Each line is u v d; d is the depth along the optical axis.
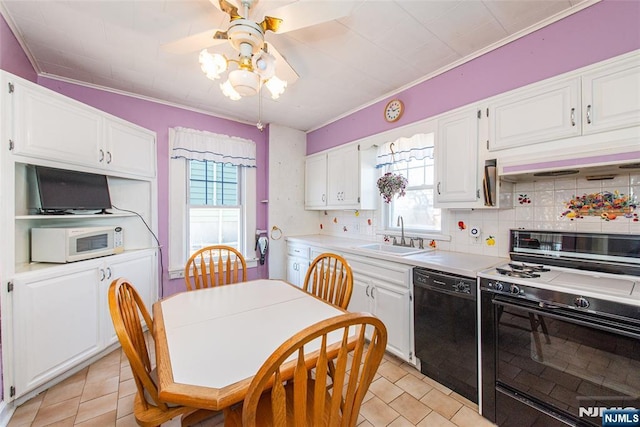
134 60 2.08
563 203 1.70
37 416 1.51
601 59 1.45
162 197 2.85
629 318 1.06
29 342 1.61
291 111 3.14
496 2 1.50
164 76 2.31
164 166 2.86
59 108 1.84
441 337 1.76
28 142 1.64
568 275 1.46
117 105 2.58
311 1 1.16
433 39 1.83
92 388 1.76
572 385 1.22
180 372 0.88
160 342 1.07
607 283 1.29
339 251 2.67
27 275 1.61
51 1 1.48
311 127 3.73
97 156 2.12
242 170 3.46
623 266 1.43
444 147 2.14
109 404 1.61
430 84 2.30
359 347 0.82
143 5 1.52
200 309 1.42
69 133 1.90
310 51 1.96
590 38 1.49
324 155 3.47
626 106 1.35
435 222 2.55
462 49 1.94
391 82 2.44
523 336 1.37
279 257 3.65
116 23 1.67
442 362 1.76
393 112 2.60
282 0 1.41
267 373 0.66
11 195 1.55
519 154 1.74
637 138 1.27
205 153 3.04
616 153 1.27
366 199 2.99
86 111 2.03
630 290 1.17
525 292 1.34
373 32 1.75
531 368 1.35
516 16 1.61
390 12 1.57
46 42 1.85
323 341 0.74
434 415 1.55
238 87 1.37
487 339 1.51
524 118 1.71
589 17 1.49
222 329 1.19
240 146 3.33
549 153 1.51
